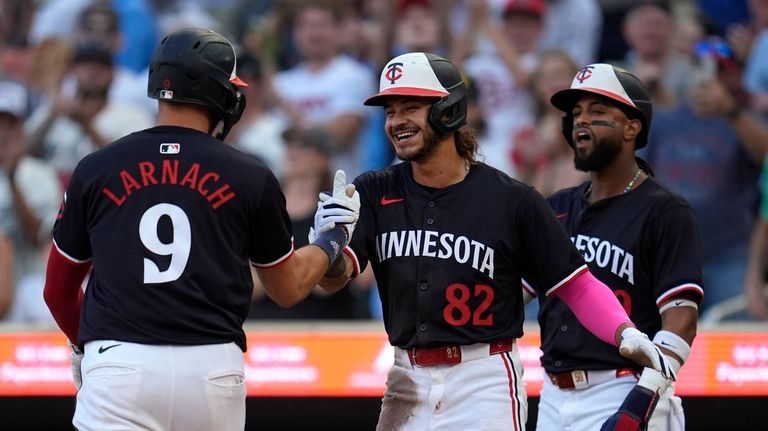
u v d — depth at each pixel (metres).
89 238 12.95
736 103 26.44
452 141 14.08
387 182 14.48
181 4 32.31
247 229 12.91
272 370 21.16
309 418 21.73
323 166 25.56
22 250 26.44
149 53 31.36
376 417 21.75
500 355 14.06
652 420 15.01
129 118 28.41
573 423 15.43
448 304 13.86
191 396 12.42
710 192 26.25
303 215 25.25
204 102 12.98
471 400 13.85
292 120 28.44
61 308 13.51
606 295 13.85
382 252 14.25
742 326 21.30
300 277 13.24
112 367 12.36
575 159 15.74
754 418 21.27
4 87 28.56
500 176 14.22
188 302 12.49
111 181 12.72
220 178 12.71
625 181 15.66
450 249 13.90
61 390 21.08
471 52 28.84
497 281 13.95
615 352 15.17
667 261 15.05
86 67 27.86
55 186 27.14
